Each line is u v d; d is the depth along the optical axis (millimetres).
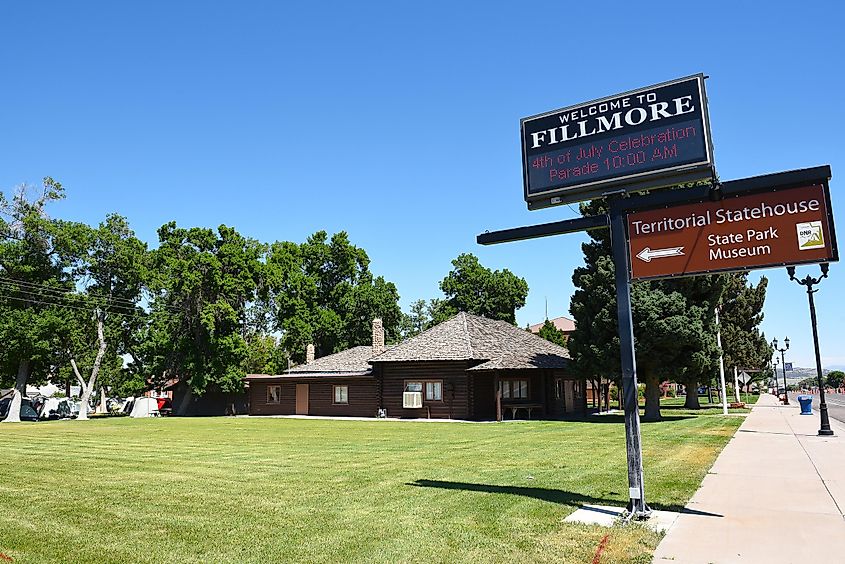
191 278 44812
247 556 6582
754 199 7941
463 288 68812
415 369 33906
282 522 8023
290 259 61938
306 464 13758
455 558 6410
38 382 49688
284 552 6695
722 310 45938
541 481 11055
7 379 49031
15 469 13117
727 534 7270
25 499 9633
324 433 23469
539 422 27938
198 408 47969
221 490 10375
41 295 44625
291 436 22141
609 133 8836
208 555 6633
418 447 17484
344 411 37562
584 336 28141
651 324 25656
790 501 9094
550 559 6352
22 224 45469
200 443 19422
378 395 35219
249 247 50969
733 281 45156
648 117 8570
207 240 47844
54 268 46562
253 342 57406
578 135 9086
